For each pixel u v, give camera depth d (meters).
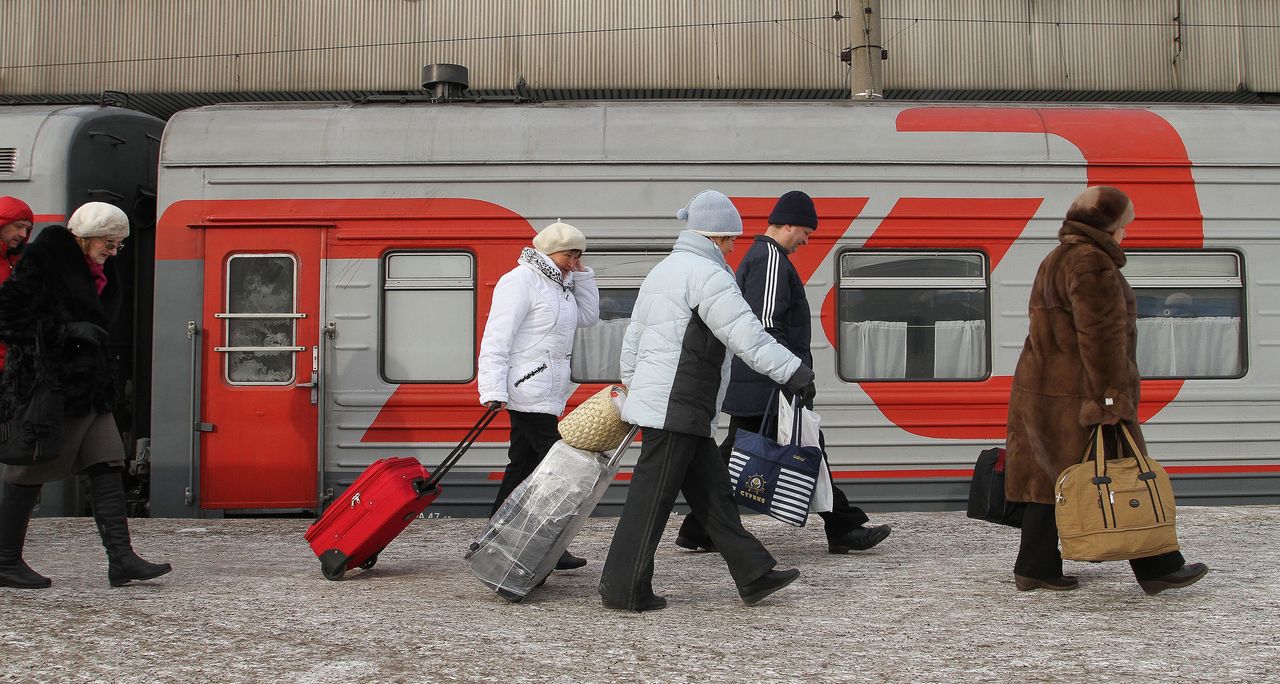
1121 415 4.46
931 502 7.81
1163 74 16.95
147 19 16.89
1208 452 7.93
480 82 16.70
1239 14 17.02
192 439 7.70
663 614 4.60
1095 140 7.93
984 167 7.87
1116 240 4.69
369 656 3.90
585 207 7.78
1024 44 16.86
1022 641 4.09
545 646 4.04
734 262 7.76
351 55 16.78
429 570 5.77
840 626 4.36
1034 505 4.92
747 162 7.78
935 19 16.80
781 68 16.67
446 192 7.78
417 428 7.73
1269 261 7.99
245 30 16.84
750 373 5.77
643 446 4.61
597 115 7.91
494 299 5.33
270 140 7.81
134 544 6.62
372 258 7.74
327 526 5.41
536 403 5.38
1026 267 7.87
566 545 4.90
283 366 7.75
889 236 7.80
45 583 5.09
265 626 4.35
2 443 4.62
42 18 16.97
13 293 4.61
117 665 3.78
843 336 7.81
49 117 8.06
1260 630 4.22
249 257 7.76
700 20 16.66
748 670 3.71
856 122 7.89
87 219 4.91
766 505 5.33
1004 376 7.85
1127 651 3.93
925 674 3.66
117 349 8.52
